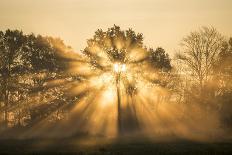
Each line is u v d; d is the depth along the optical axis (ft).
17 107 327.88
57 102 329.93
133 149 180.45
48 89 334.44
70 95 332.80
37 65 338.54
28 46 339.57
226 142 204.85
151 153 165.37
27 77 336.29
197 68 339.98
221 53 336.70
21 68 335.06
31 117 324.19
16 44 333.21
